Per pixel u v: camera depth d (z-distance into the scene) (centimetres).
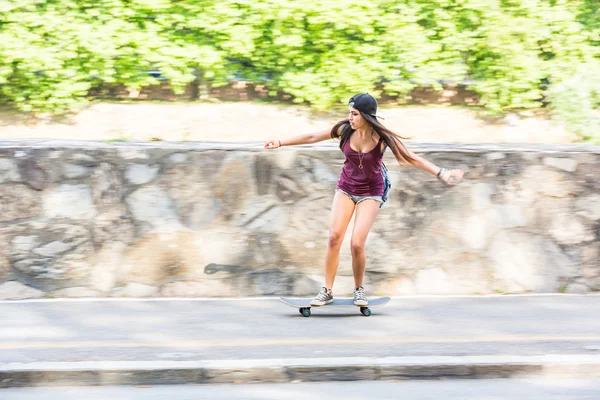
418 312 1278
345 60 1973
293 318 1228
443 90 2114
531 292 1441
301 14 1930
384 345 1074
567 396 941
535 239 1442
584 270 1450
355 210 1274
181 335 1112
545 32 2034
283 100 2064
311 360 995
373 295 1408
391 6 1984
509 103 2064
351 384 976
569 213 1448
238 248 1379
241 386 964
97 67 1886
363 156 1217
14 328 1140
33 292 1338
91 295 1352
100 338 1089
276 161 1384
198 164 1369
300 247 1391
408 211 1415
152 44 1888
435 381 991
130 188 1358
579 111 1939
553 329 1173
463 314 1268
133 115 1961
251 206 1381
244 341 1084
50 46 1856
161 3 1891
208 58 1914
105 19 1880
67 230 1345
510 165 1435
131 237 1359
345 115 2014
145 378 960
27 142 1400
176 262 1368
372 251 1406
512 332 1152
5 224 1330
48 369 949
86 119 1934
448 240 1423
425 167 1212
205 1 1914
